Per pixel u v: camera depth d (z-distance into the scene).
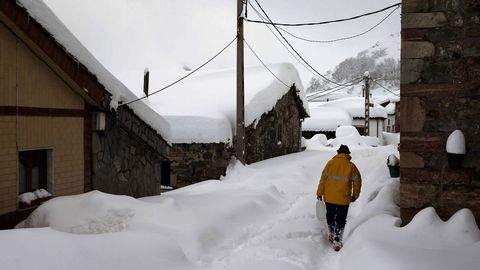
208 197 8.65
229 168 14.84
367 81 35.53
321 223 7.52
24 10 6.04
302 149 26.08
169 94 18.77
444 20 5.79
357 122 44.41
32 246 3.87
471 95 5.70
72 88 7.60
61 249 3.99
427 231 5.31
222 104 16.44
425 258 4.51
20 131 6.41
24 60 6.48
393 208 6.80
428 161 5.84
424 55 5.86
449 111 5.77
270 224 7.47
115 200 6.33
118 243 4.57
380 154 19.77
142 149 10.30
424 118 5.86
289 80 21.22
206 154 14.57
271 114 19.03
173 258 4.89
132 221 6.09
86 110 8.07
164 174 15.41
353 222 7.11
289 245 5.86
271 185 10.82
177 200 7.91
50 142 7.09
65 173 7.48
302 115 25.23
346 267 4.93
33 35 6.30
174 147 14.76
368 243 5.09
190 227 6.03
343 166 6.42
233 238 6.40
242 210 7.85
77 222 5.84
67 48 6.89
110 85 8.07
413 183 5.88
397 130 53.00
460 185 5.72
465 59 5.73
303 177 13.60
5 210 6.14
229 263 5.26
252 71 20.61
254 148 17.19
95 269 4.03
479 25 5.69
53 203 6.09
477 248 4.81
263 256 5.43
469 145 5.69
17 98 6.35
